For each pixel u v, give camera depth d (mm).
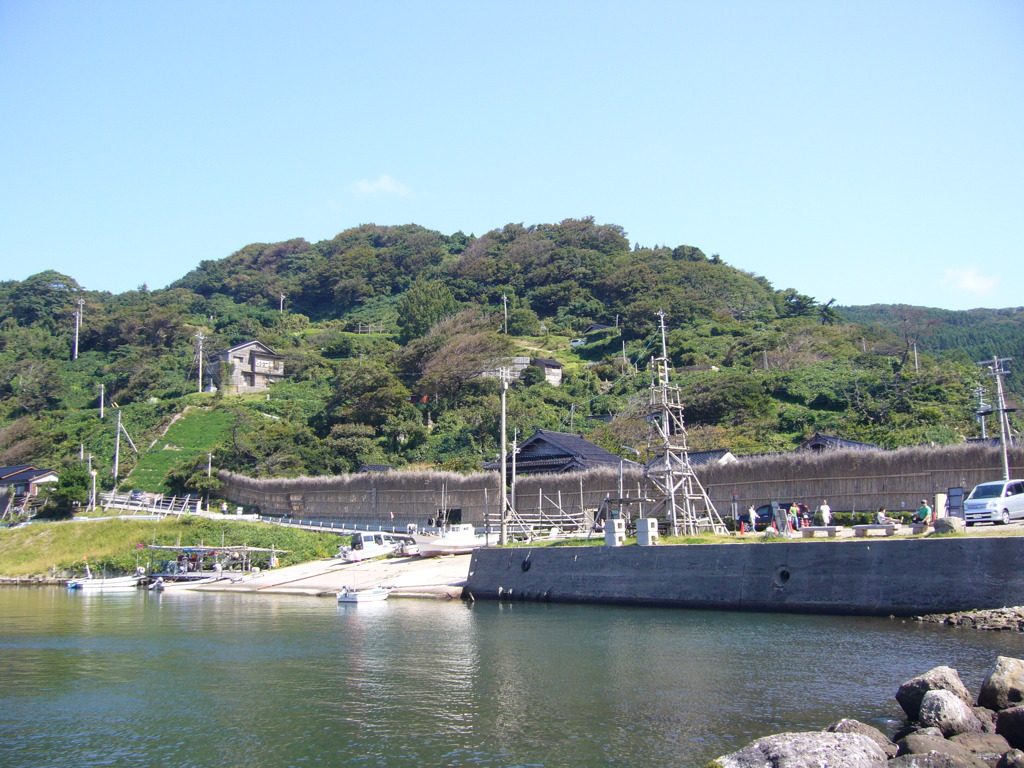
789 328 116250
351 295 179375
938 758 13766
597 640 27344
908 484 40844
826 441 55625
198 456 83250
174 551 59594
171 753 17062
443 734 17703
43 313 143375
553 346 131375
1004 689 16297
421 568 47719
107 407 108688
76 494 72375
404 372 98562
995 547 25688
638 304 129500
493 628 30562
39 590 54719
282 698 21078
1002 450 37312
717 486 46281
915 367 88438
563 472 57281
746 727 17422
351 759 16375
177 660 26438
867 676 20828
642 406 83188
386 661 25297
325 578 49500
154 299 168875
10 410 108375
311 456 79625
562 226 192125
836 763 13438
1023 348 157625
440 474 59562
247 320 145625
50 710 20375
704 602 32094
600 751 16312
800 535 34781
